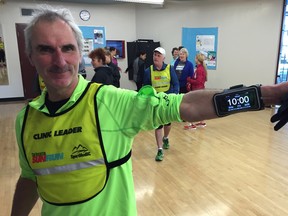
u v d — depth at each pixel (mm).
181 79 4512
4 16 6676
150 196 2504
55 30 755
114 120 798
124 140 814
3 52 6859
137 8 7828
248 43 6258
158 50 3443
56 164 794
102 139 785
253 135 4266
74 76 819
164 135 3697
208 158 3369
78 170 788
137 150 3689
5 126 4898
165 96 791
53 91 833
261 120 5168
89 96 819
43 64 774
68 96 838
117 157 811
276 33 5895
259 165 3133
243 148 3693
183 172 2988
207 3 6562
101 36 7637
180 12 7012
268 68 6133
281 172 2947
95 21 7512
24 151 843
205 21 6691
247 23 6188
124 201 834
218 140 4051
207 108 743
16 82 7164
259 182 2729
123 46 7953
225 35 6504
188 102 763
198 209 2293
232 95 730
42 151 808
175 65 4605
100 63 3467
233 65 6543
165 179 2832
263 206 2312
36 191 1029
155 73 3496
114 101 807
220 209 2283
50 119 815
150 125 791
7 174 2971
